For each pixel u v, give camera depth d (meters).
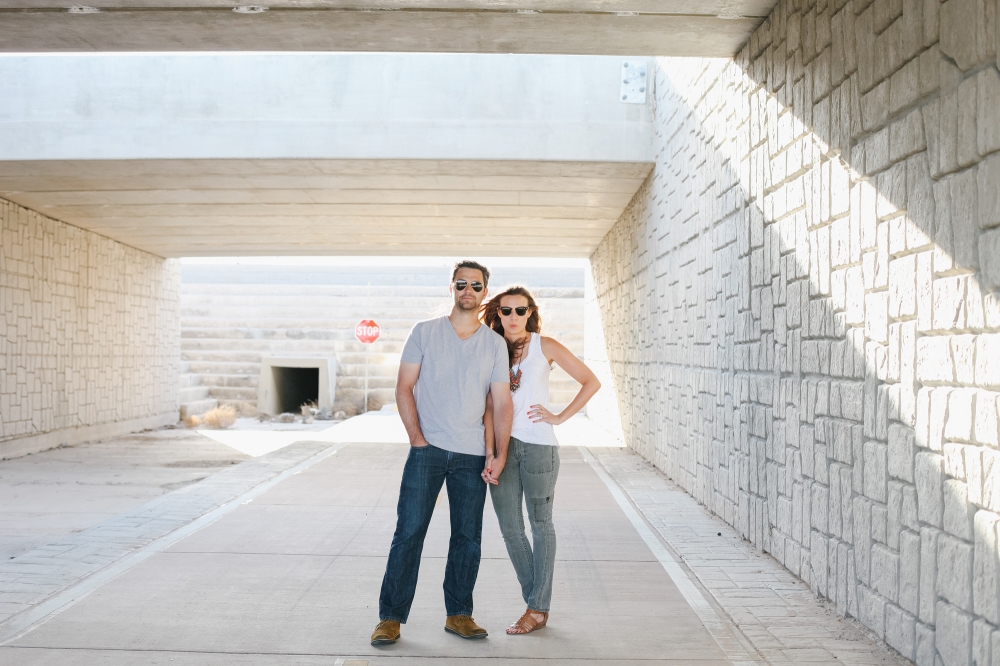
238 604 4.20
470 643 3.66
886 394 3.59
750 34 5.53
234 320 23.72
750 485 5.66
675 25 5.32
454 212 11.51
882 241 3.63
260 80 8.36
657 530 6.07
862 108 3.82
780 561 5.04
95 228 12.58
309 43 5.45
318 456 10.58
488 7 4.91
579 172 9.13
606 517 6.55
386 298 24.55
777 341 5.08
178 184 9.55
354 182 9.50
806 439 4.58
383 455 10.66
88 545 5.50
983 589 2.80
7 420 10.54
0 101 8.34
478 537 3.76
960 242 2.96
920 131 3.27
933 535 3.17
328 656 3.49
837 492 4.14
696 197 7.23
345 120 8.36
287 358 19.91
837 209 4.13
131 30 5.21
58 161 8.42
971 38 2.86
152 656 3.47
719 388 6.50
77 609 4.11
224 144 8.33
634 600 4.33
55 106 8.35
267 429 16.05
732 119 6.07
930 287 3.20
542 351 3.91
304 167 8.76
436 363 3.71
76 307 12.44
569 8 4.97
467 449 3.70
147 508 6.84
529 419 3.84
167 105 8.34
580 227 13.02
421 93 8.40
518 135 8.48
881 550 3.64
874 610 3.73
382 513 6.63
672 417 8.48
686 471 7.77
